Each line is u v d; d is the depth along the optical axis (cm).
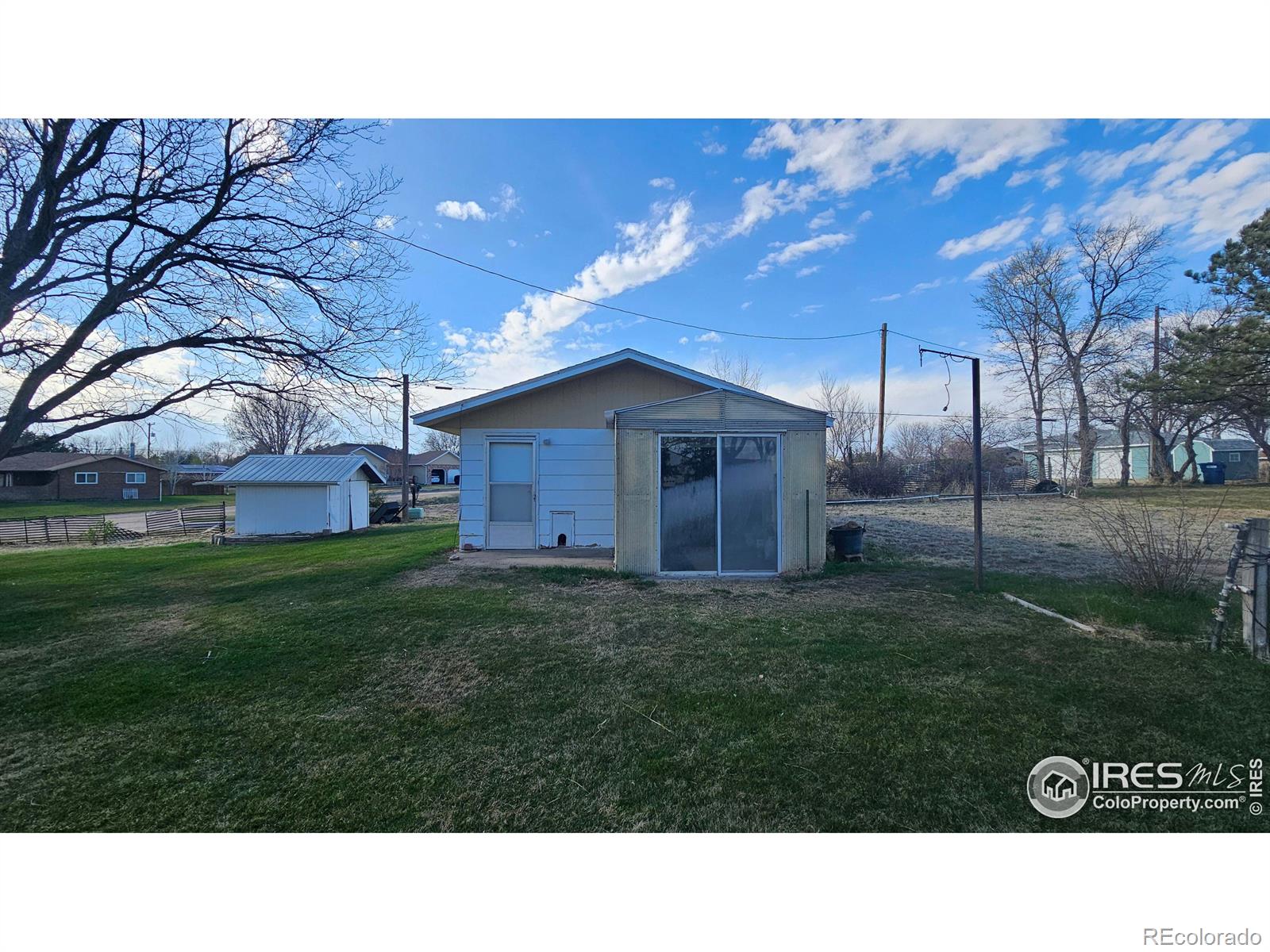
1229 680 358
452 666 408
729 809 239
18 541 2006
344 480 1700
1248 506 1457
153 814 242
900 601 572
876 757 275
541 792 253
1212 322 1972
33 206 770
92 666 423
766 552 712
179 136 805
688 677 380
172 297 848
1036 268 2456
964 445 2527
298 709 341
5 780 267
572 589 638
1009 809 238
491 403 955
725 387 955
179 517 2427
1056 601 543
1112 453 3425
